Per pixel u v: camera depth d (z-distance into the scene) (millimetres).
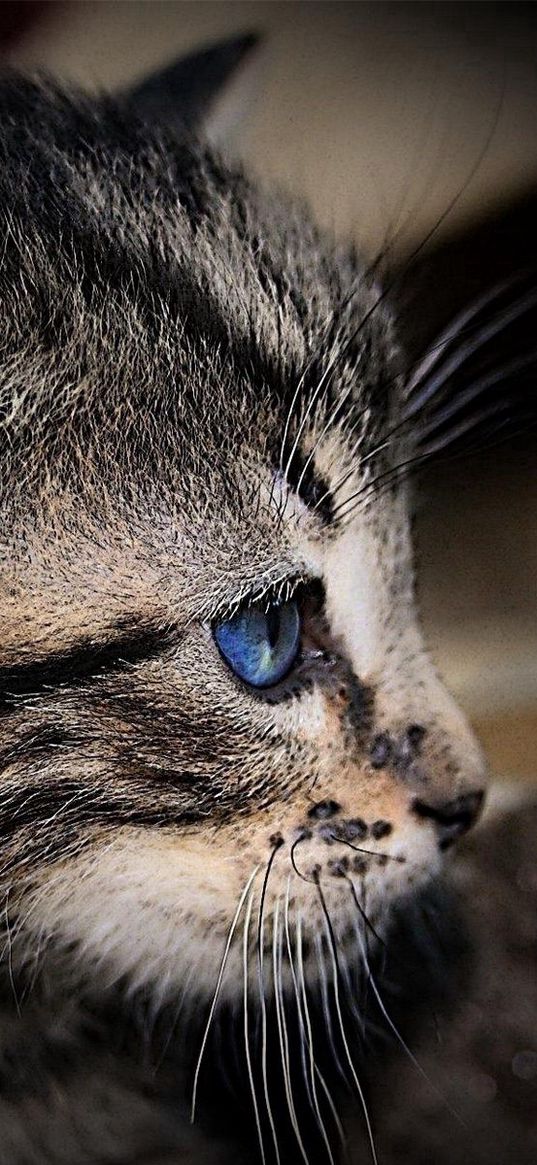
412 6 307
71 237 281
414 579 307
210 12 302
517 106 312
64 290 279
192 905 295
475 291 312
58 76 293
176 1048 312
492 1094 331
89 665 281
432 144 310
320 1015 315
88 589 278
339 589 292
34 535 276
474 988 337
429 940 329
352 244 303
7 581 276
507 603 333
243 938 296
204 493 279
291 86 303
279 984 298
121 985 305
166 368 280
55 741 284
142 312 281
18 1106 309
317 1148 319
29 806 287
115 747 286
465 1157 326
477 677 333
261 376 284
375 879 298
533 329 316
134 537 277
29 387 276
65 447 276
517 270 313
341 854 296
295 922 297
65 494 276
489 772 322
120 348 279
